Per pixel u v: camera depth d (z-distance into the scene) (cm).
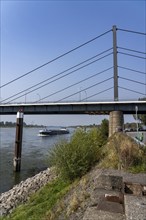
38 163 5269
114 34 7044
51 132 14950
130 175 1373
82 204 1163
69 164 1919
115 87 6562
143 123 9169
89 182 1497
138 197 1010
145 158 1644
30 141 11000
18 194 2319
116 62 6750
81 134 2289
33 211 1550
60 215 1250
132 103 5628
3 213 1864
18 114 5419
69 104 6009
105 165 1772
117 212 910
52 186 2048
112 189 1209
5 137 13738
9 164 5212
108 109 5812
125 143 1841
